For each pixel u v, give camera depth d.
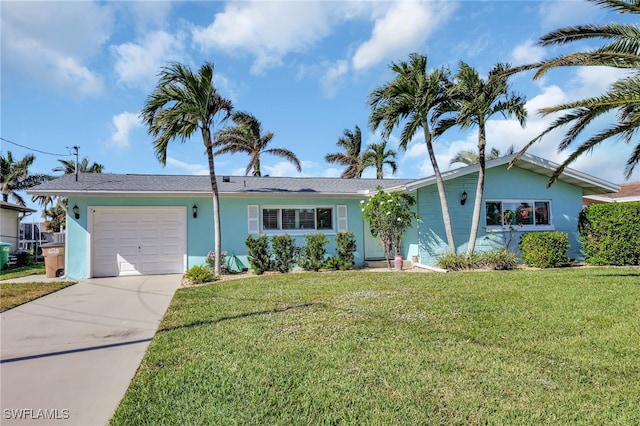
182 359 4.04
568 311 5.73
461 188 13.33
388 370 3.62
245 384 3.36
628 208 11.74
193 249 12.29
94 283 10.30
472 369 3.63
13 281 10.88
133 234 12.01
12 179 29.27
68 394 3.35
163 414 2.87
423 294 7.14
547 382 3.33
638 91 7.02
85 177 13.34
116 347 4.68
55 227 29.02
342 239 12.41
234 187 13.37
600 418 2.73
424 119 11.85
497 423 2.69
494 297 6.77
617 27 7.13
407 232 14.03
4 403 3.18
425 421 2.72
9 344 4.85
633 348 4.12
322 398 3.08
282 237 12.02
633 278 8.65
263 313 5.97
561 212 14.20
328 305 6.43
